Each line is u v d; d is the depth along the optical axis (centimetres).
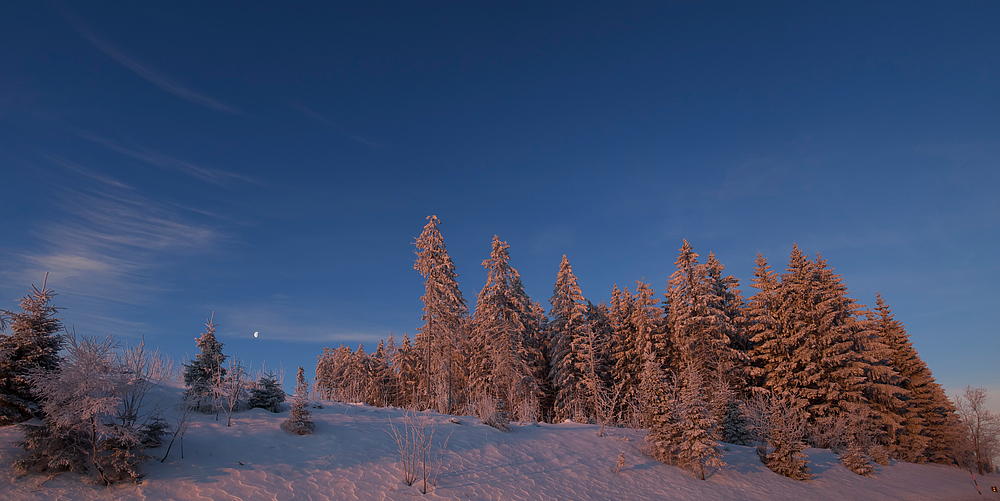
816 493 1972
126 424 1115
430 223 4100
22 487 935
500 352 3744
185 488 1067
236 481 1138
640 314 3778
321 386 2652
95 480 1014
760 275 3888
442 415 2252
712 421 1939
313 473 1261
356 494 1202
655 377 2155
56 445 1011
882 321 4403
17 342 1105
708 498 1678
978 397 3775
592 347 3628
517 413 3009
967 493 2552
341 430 1602
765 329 3631
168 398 1616
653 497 1606
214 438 1341
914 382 4059
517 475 1537
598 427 2427
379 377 5012
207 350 1672
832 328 3369
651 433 2048
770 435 2241
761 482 1956
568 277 4056
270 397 1795
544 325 4728
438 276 3988
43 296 1173
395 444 1564
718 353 3372
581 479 1631
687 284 3634
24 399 1116
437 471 1365
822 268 3712
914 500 2153
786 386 3369
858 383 3269
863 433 3055
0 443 1041
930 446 3809
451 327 3969
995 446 3706
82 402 982
